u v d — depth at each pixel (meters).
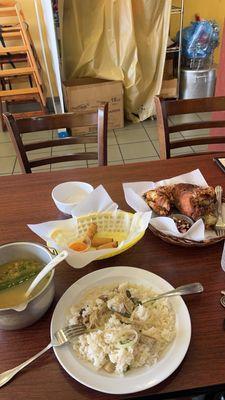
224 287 0.73
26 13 3.18
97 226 0.87
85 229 0.86
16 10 2.78
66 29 2.97
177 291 0.70
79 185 1.03
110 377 0.56
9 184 1.10
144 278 0.73
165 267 0.78
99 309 0.65
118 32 2.90
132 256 0.82
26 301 0.62
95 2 2.84
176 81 3.34
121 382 0.55
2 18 3.07
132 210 0.96
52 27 2.62
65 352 0.60
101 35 2.95
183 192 0.90
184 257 0.81
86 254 0.75
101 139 1.29
